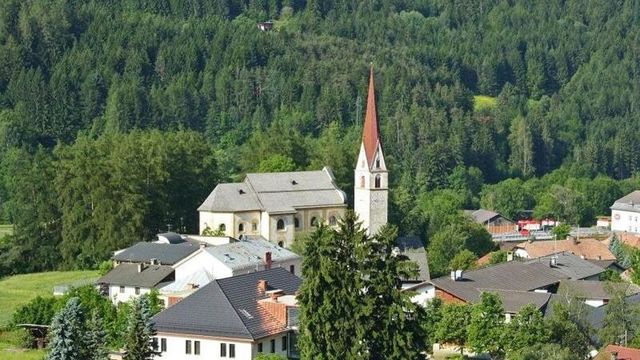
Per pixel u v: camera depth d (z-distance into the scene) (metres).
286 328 159.50
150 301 179.88
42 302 187.75
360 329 138.50
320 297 139.88
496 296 174.12
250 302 162.88
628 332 171.75
